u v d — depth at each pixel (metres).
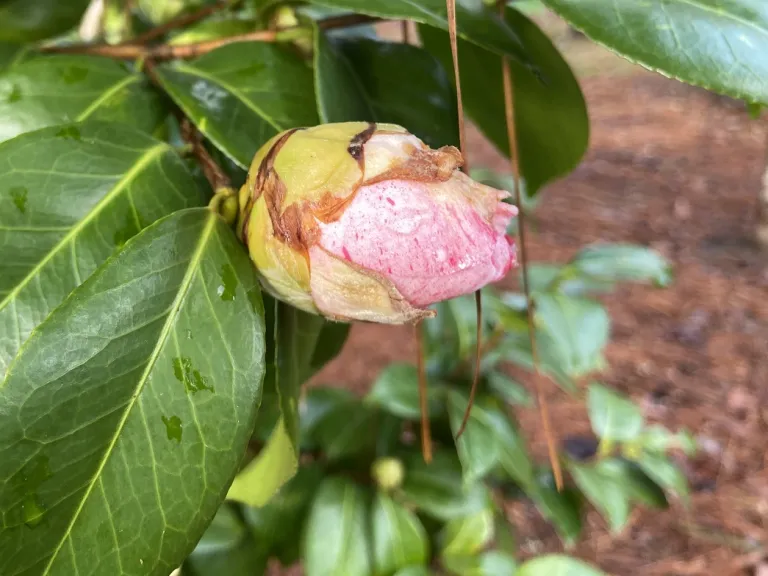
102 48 0.13
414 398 0.26
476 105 0.15
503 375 0.29
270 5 0.13
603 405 0.31
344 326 0.15
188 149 0.12
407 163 0.09
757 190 0.76
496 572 0.25
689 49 0.10
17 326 0.09
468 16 0.11
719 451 0.47
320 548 0.23
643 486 0.29
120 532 0.09
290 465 0.11
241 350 0.09
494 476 0.32
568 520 0.28
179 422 0.09
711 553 0.41
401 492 0.25
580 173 0.84
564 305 0.25
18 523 0.08
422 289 0.09
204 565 0.23
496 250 0.09
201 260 0.10
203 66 0.12
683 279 0.63
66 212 0.10
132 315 0.09
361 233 0.09
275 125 0.12
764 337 0.56
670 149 0.88
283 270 0.09
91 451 0.09
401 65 0.13
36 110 0.11
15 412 0.08
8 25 0.14
